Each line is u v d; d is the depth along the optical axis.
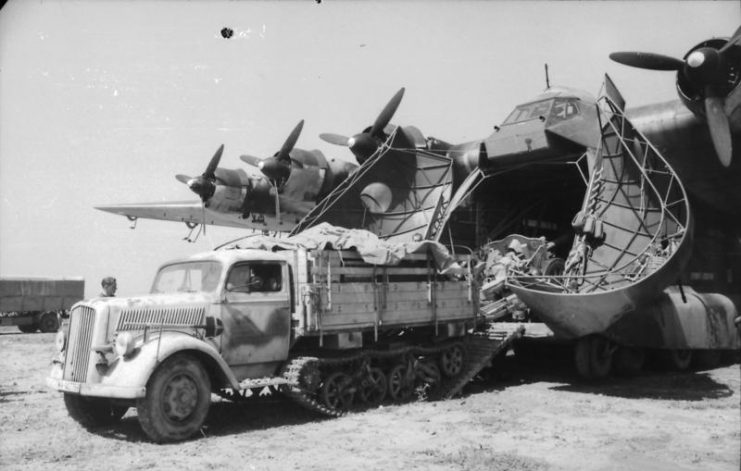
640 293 10.11
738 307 13.95
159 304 7.13
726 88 10.64
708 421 7.84
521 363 13.60
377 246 8.53
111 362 6.77
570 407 8.83
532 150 13.94
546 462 5.82
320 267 8.08
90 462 5.89
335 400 8.20
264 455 6.09
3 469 5.65
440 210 14.61
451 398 9.54
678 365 12.84
